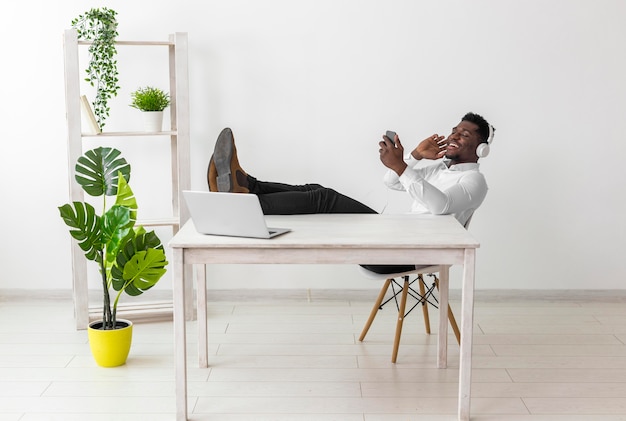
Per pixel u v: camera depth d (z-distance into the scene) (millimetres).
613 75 4586
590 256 4758
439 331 3672
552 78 4586
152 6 4496
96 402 3287
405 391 3424
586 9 4531
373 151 4656
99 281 4699
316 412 3205
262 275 4762
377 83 4594
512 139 4641
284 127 4637
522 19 4539
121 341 3660
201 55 4551
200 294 3639
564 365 3738
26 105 4539
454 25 4543
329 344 4020
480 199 3748
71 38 4035
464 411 3102
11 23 4473
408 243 2926
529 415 3189
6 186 4613
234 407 3246
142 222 4305
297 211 3699
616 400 3340
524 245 4750
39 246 4676
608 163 4664
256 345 4000
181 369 3043
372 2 4531
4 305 4648
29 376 3564
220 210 2977
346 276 4773
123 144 4582
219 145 3582
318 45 4562
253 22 4539
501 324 4355
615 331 4250
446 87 4594
